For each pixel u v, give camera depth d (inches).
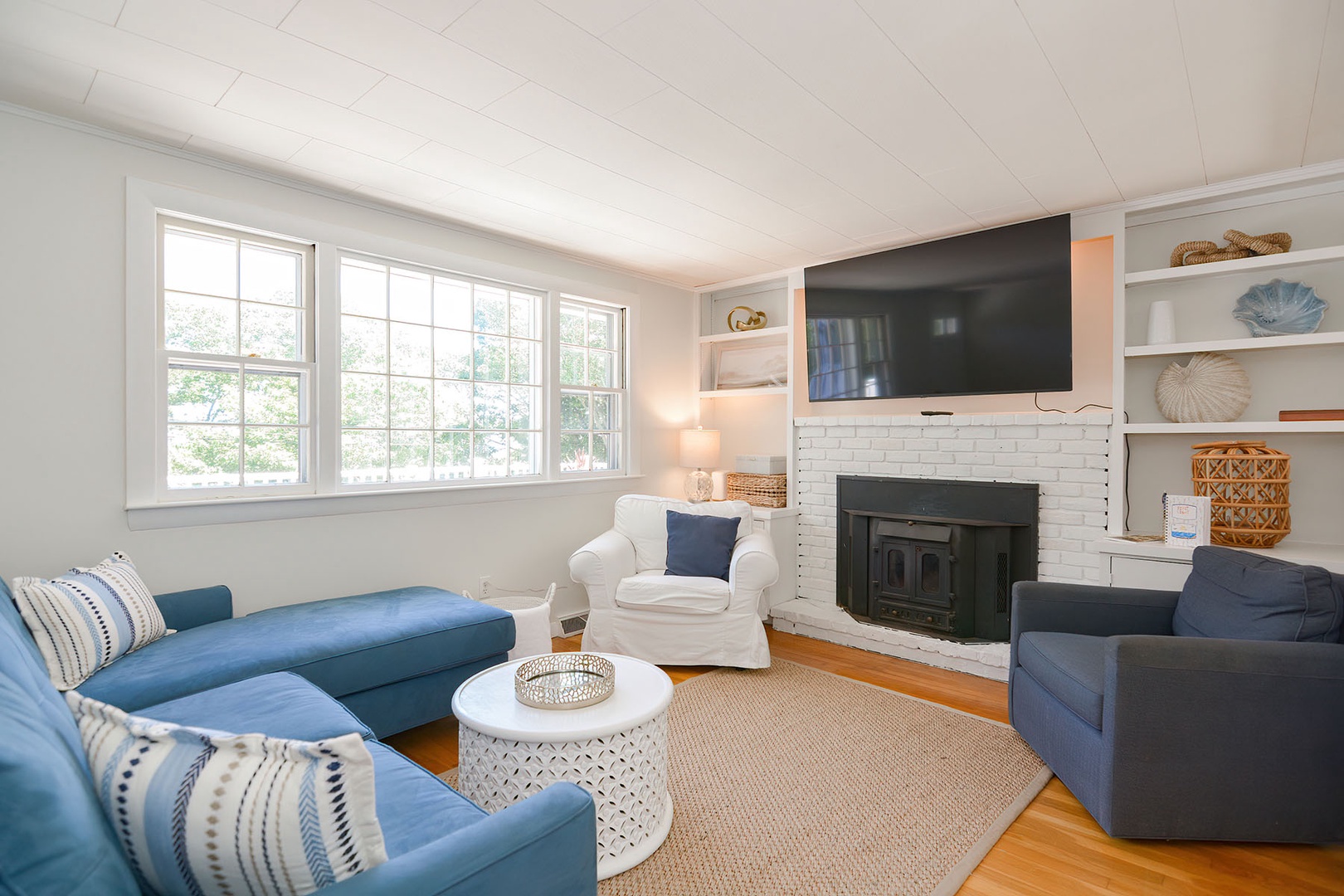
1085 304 142.7
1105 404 140.4
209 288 113.4
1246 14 71.7
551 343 162.9
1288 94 88.6
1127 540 121.7
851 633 151.9
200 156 108.8
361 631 94.4
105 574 86.5
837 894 68.1
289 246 121.6
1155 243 134.3
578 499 169.3
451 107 92.8
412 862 35.4
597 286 174.1
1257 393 125.6
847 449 166.6
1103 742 76.3
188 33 75.7
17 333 93.7
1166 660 73.6
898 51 78.8
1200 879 70.7
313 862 33.4
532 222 141.7
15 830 28.4
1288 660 73.1
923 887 69.1
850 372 163.9
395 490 133.1
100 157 100.0
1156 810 74.4
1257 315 122.5
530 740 69.9
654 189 122.8
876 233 148.2
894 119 95.6
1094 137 101.5
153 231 104.8
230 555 112.7
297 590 120.2
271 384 120.2
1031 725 96.7
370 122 97.4
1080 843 77.3
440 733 107.8
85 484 99.2
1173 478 132.9
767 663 133.4
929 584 148.6
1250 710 73.3
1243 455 114.7
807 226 143.2
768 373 193.0
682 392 199.6
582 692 78.0
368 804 35.2
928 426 152.6
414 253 136.8
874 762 95.9
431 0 69.5
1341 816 72.5
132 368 103.0
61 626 74.2
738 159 109.5
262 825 32.8
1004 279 139.0
